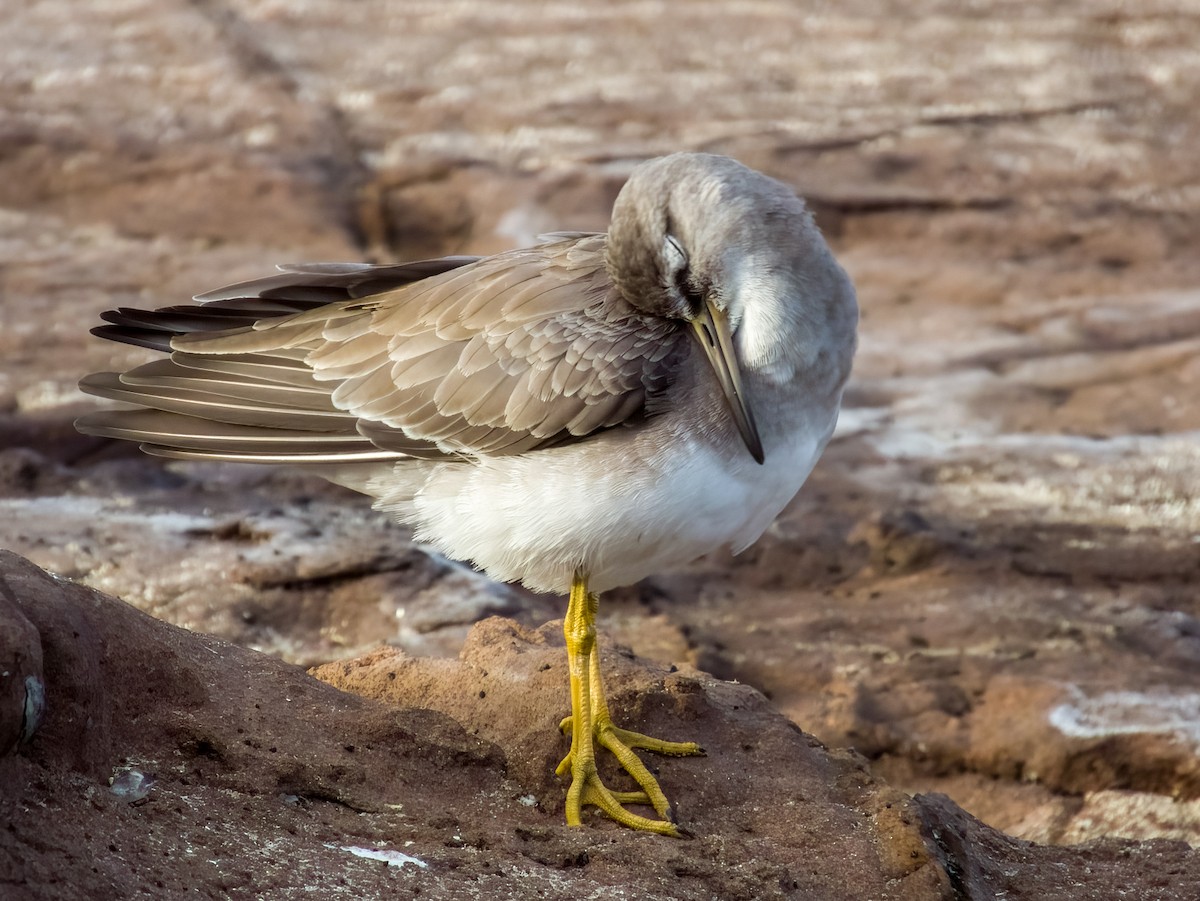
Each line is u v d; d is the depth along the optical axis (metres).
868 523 15.24
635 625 13.54
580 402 8.76
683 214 8.76
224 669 8.80
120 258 21.31
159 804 7.17
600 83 28.27
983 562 14.72
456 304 9.27
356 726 8.52
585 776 8.57
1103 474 16.78
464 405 9.04
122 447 16.22
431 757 8.52
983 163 25.22
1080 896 8.29
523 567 8.94
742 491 8.72
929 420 18.16
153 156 23.98
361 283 9.84
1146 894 8.35
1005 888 8.35
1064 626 13.45
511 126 26.03
